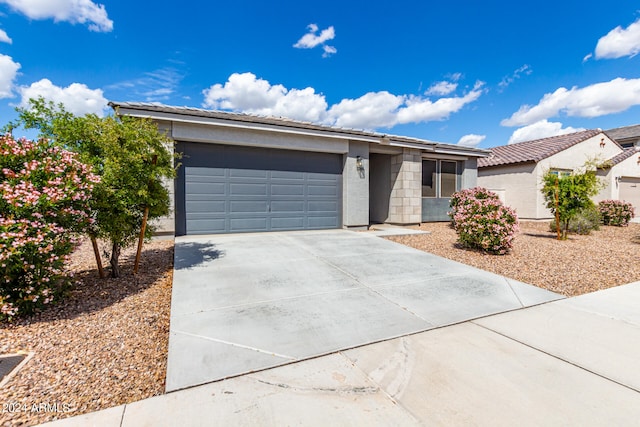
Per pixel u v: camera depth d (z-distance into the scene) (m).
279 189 9.25
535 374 2.45
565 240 9.20
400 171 11.31
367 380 2.35
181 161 8.05
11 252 3.13
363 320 3.47
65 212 3.68
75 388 2.26
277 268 5.37
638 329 3.32
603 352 2.81
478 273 5.47
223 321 3.35
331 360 2.64
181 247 6.73
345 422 1.90
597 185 9.09
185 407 2.02
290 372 2.45
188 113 7.52
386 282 4.87
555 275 5.50
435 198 12.67
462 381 2.35
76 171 3.84
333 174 10.05
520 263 6.27
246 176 8.80
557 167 14.98
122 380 2.38
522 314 3.75
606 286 4.96
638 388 2.27
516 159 15.42
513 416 1.96
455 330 3.28
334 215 10.12
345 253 6.60
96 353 2.76
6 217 3.31
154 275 5.04
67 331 3.15
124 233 4.82
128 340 3.02
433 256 6.59
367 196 10.32
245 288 4.39
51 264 3.57
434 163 12.63
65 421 1.89
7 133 3.78
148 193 4.83
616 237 10.20
